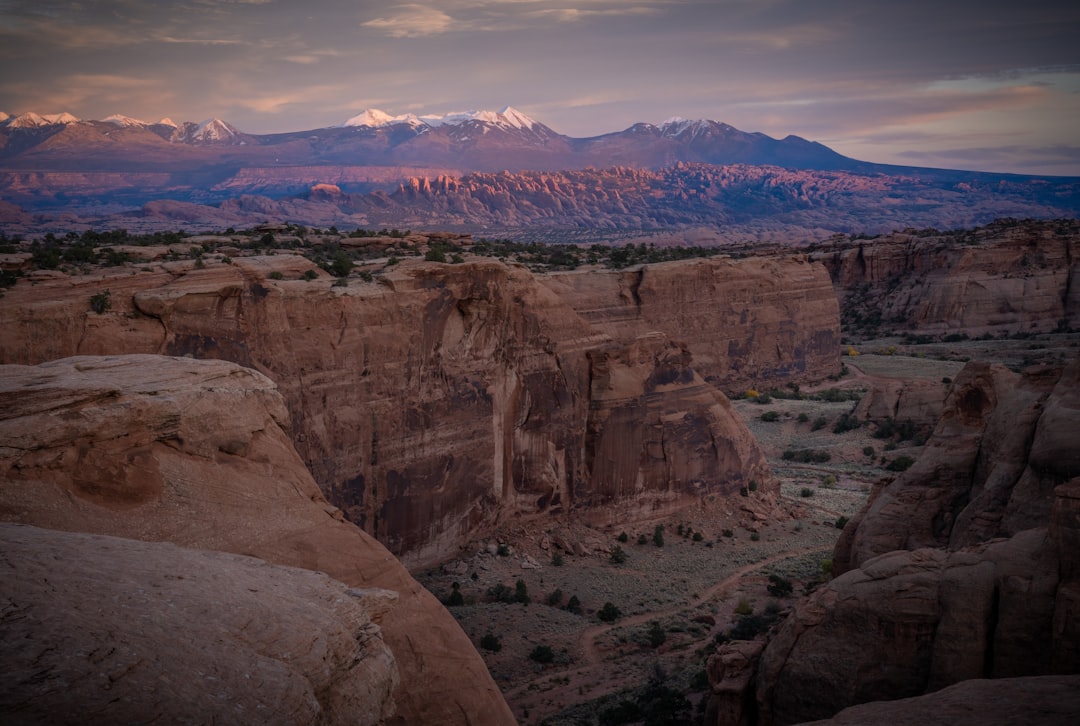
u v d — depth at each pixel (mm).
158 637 11953
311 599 15070
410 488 48656
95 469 20078
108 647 11234
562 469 57031
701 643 41344
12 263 43094
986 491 33656
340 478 45125
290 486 23297
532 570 50938
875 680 24719
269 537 21516
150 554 14984
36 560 13266
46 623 11289
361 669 14367
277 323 42750
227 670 11859
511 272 54812
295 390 43094
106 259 47781
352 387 45625
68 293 38000
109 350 37719
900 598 25062
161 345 39062
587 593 48031
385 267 53812
